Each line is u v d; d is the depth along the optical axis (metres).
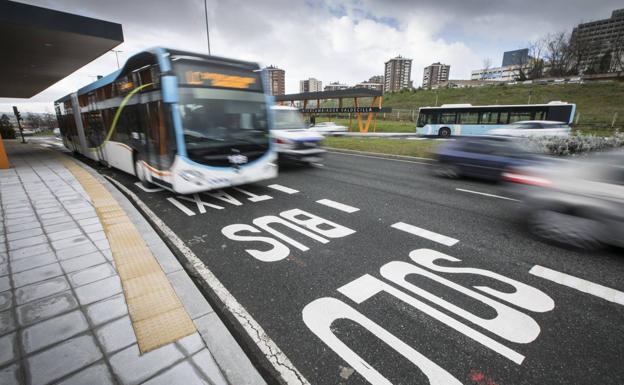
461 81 84.44
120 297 2.93
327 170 10.23
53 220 4.99
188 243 4.39
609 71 60.28
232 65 6.18
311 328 2.67
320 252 4.09
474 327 2.67
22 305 2.79
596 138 13.16
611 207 3.79
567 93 45.50
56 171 9.59
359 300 3.05
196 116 5.74
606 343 2.49
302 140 9.78
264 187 7.72
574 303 3.01
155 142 6.24
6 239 4.24
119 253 3.82
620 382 2.14
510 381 2.15
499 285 3.32
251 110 6.44
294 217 5.46
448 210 5.89
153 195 6.95
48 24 10.57
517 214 5.67
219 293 3.20
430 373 2.21
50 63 15.82
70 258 3.69
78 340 2.38
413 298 3.09
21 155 14.79
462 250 4.15
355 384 2.12
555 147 12.36
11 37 11.39
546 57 67.12
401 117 45.16
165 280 3.23
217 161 6.00
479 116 22.70
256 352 2.42
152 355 2.25
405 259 3.90
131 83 6.84
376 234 4.70
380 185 8.01
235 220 5.31
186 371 2.13
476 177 8.50
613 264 3.76
